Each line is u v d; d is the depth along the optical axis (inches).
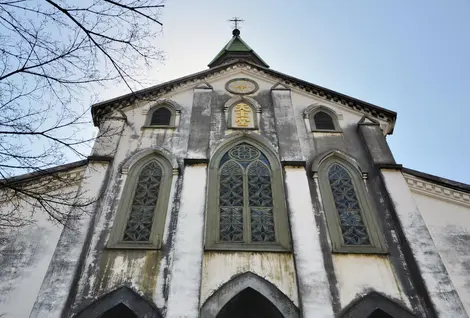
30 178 437.4
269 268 379.6
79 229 396.2
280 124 529.0
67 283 354.9
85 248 384.8
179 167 471.5
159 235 404.5
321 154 499.5
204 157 469.7
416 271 378.6
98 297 354.3
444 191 470.6
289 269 379.9
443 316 347.3
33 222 372.2
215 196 448.1
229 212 435.5
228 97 585.6
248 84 613.9
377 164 478.0
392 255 399.5
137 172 471.2
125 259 382.6
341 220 434.0
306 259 376.5
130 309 346.6
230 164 487.8
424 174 480.1
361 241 415.5
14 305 355.3
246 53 899.4
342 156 499.2
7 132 246.4
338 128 549.0
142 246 394.3
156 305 351.3
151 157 489.7
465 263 406.0
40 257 390.0
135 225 418.9
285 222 422.9
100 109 552.1
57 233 409.4
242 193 455.5
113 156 477.7
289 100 570.9
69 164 469.4
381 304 361.4
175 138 511.5
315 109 577.0
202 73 617.3
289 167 463.2
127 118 541.0
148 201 442.6
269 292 362.3
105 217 418.3
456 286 387.5
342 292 368.8
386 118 572.7
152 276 370.6
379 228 424.5
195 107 549.0
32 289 366.6
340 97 593.0
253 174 476.7
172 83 593.3
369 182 472.7
